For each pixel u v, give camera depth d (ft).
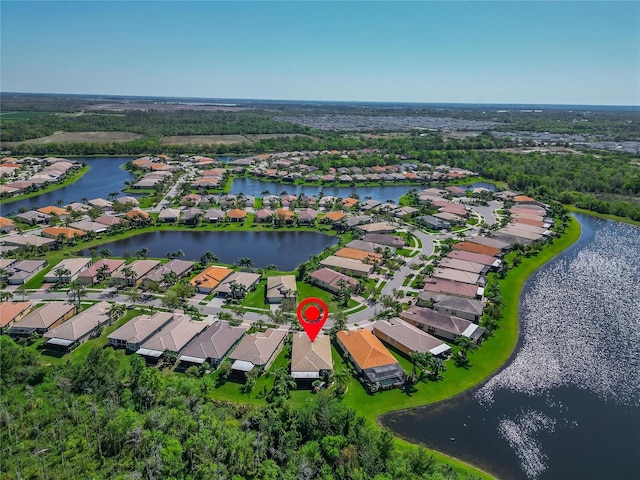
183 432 245.65
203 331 357.20
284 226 650.43
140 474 220.43
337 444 237.45
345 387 294.46
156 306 402.31
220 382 301.43
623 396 303.48
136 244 575.38
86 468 223.92
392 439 238.89
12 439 239.91
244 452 235.61
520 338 368.48
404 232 626.64
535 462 248.52
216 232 627.05
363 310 401.29
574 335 374.02
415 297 426.10
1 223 585.63
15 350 303.48
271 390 293.23
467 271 473.26
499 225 644.69
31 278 454.81
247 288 428.15
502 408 289.74
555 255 552.41
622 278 486.38
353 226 634.02
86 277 440.04
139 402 271.08
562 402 296.71
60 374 287.69
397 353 339.98
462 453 252.62
